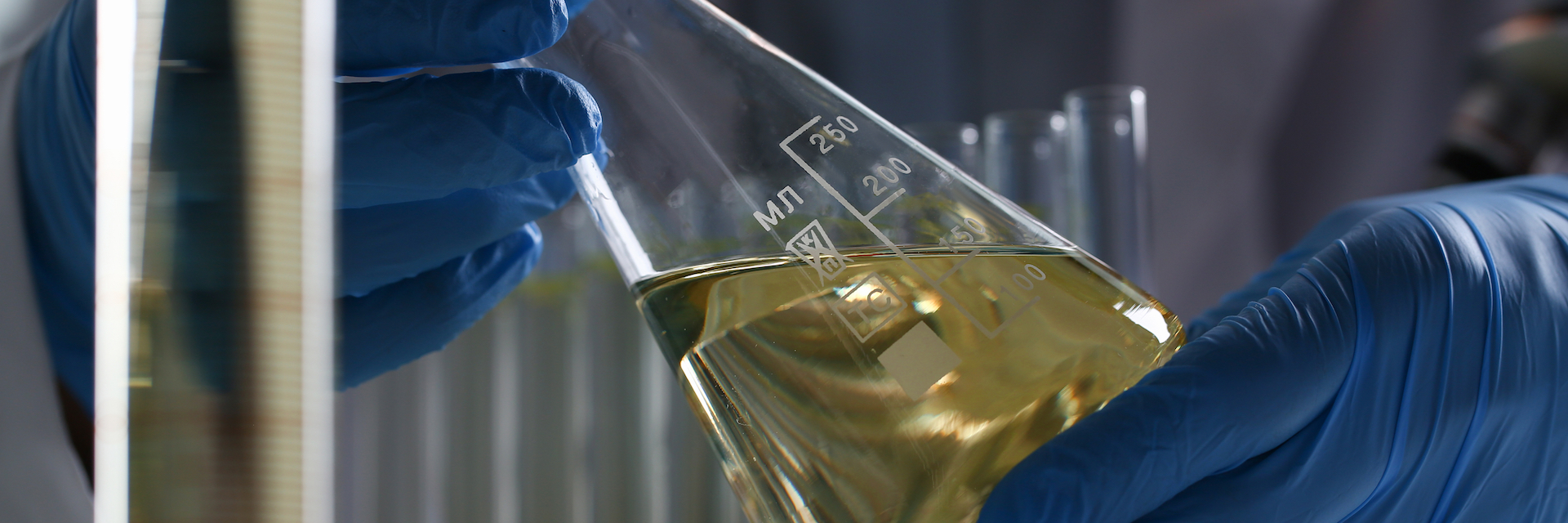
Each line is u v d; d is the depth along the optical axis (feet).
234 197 0.62
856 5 3.14
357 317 1.18
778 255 0.88
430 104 0.95
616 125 0.93
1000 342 0.84
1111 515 0.89
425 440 1.85
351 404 1.80
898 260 0.87
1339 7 3.25
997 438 0.84
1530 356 1.01
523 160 0.97
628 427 1.88
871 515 0.83
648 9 0.93
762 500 0.88
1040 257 0.88
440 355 1.88
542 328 1.94
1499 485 1.02
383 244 1.12
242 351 0.62
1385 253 1.00
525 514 1.92
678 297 0.89
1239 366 0.93
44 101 0.96
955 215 0.89
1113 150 1.32
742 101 0.91
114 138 0.65
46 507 0.89
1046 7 3.28
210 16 0.63
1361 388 0.97
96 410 0.64
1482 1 3.10
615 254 0.95
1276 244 3.41
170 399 0.62
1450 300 0.99
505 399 1.93
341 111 0.97
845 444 0.84
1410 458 0.99
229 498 0.62
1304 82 3.32
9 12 1.06
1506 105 2.10
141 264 0.63
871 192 0.89
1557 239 1.06
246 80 0.62
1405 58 3.24
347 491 1.78
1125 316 0.87
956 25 3.26
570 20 0.94
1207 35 3.26
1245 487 0.95
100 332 0.65
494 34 0.93
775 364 0.86
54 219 0.97
